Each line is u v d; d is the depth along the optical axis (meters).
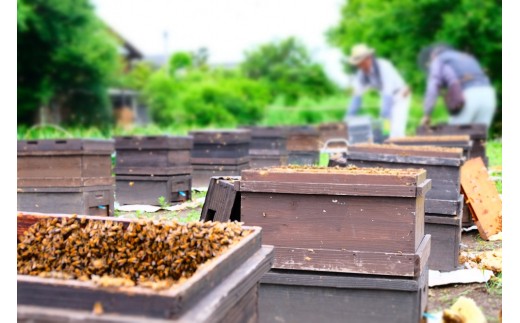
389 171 3.76
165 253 2.69
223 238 2.65
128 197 8.16
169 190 8.00
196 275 2.12
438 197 4.91
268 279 3.62
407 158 5.02
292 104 32.31
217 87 29.12
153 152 8.02
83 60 25.38
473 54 25.72
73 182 6.52
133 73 30.42
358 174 3.46
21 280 2.07
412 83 27.70
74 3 25.02
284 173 3.59
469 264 4.96
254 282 2.58
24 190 6.60
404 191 3.35
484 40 25.28
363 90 22.48
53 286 2.04
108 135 21.08
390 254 3.40
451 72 21.31
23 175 6.61
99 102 26.61
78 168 6.54
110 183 6.98
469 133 9.95
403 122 21.78
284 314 3.62
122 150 8.18
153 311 1.92
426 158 4.93
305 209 3.56
